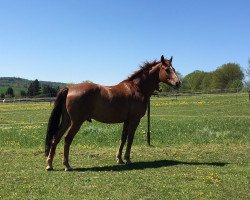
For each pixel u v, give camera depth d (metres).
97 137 19.75
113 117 12.82
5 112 51.66
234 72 125.25
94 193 9.50
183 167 12.70
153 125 26.39
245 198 9.20
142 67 13.55
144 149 16.39
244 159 14.23
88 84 12.54
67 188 9.94
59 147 17.33
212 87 126.31
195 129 22.78
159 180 10.77
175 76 13.47
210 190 9.76
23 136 20.83
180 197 9.20
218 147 16.73
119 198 9.10
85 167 12.86
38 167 12.77
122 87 13.08
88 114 12.38
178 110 46.34
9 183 10.44
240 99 56.91
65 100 12.30
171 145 17.56
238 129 22.89
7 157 14.59
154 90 13.79
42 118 39.88
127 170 12.27
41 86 152.75
